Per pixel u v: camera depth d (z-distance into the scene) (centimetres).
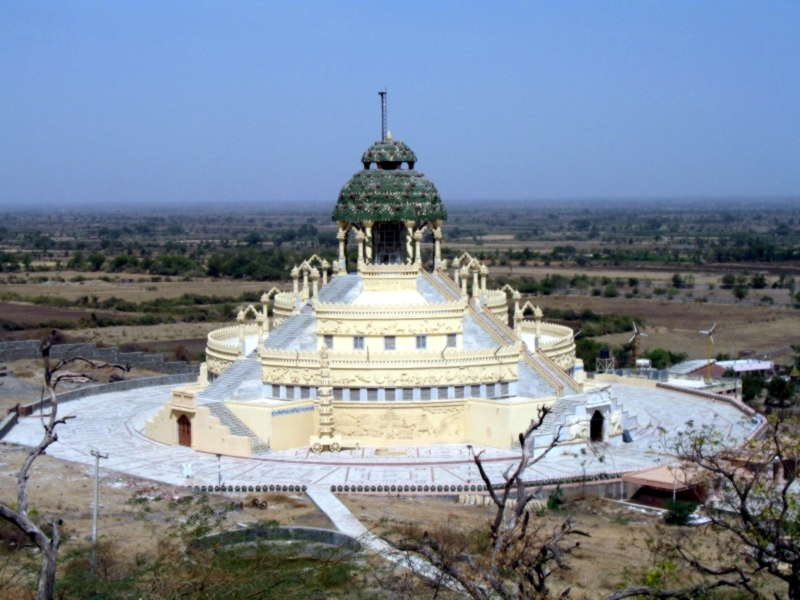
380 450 12169
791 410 13988
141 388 16900
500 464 11444
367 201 13488
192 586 6731
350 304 12775
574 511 10088
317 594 7125
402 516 9650
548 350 13875
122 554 8206
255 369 13012
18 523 5200
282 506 9988
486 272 14538
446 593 6588
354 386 12325
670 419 13988
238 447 11900
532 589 5609
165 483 10719
